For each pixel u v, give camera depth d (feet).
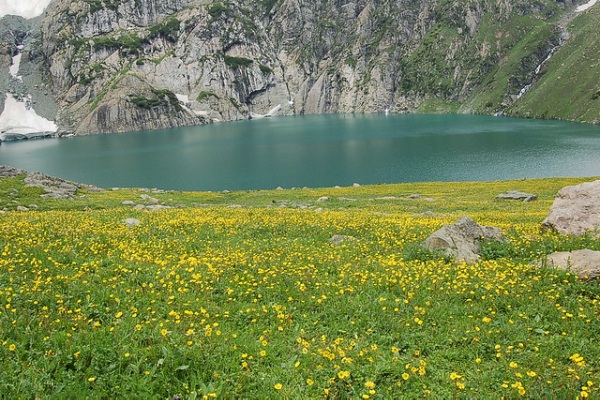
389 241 65.36
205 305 39.40
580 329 34.55
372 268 50.42
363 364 29.96
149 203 170.71
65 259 50.90
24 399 24.91
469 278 46.52
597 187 74.69
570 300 39.86
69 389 25.88
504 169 408.46
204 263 50.60
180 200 192.34
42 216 86.48
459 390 27.09
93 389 26.48
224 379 27.43
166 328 33.19
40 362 28.48
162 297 41.04
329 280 46.42
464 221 61.67
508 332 34.73
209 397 25.41
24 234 62.69
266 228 75.87
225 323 36.29
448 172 411.13
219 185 415.44
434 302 40.83
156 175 477.77
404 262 53.57
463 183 265.54
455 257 55.36
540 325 35.94
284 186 399.03
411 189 241.14
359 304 39.93
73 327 33.94
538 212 130.31
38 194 171.83
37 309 37.52
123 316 36.50
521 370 28.86
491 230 63.21
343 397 26.61
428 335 34.71
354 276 47.39
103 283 43.47
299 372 28.78
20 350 29.96
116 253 54.75
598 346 31.86
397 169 442.09
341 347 31.91
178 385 26.61
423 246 59.41
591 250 51.08
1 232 62.80
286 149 637.30
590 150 477.77
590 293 41.60
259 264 51.21
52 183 198.39
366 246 61.31
